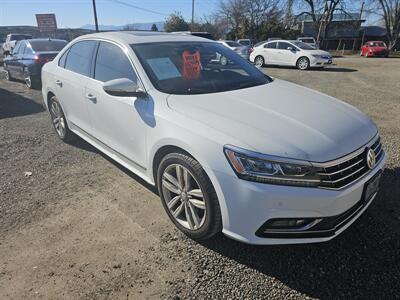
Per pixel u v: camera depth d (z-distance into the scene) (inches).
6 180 157.5
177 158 106.7
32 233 118.2
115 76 139.7
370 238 112.0
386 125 236.1
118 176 159.8
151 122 115.8
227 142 93.6
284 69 661.9
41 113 280.7
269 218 91.0
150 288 94.3
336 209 91.6
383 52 1208.2
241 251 107.7
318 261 102.7
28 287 95.0
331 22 1781.5
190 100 115.3
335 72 599.2
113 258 105.6
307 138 94.6
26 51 416.5
